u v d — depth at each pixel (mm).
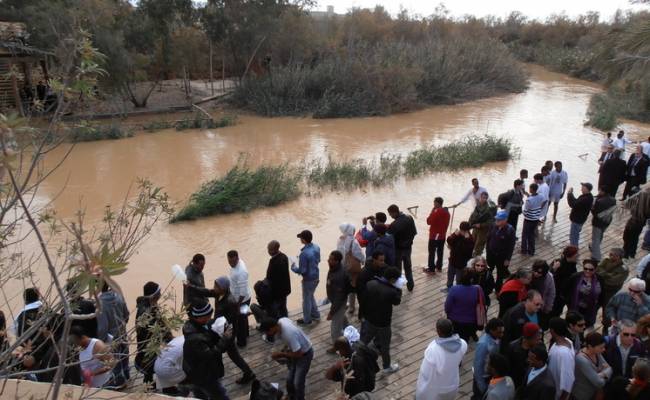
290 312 8672
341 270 7219
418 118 30219
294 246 12914
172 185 17766
